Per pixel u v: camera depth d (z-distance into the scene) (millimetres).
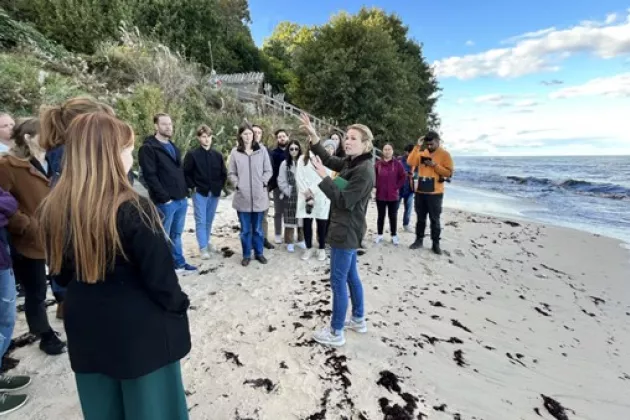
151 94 8766
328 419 2090
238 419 2049
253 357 2641
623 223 9398
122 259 1204
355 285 2930
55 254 1196
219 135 10227
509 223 8516
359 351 2777
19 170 2207
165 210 3809
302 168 4605
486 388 2525
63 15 14055
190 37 18344
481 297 4191
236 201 4398
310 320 3211
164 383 1386
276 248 5250
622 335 3650
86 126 1174
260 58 28875
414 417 2154
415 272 4758
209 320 3160
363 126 2572
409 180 6668
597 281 5172
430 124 30438
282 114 16219
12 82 7051
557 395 2576
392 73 19938
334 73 19641
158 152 3756
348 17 21000
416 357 2777
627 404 2559
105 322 1223
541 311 4023
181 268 4242
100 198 1136
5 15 9852
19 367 2383
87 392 1325
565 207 11922
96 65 11086
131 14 15586
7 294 2076
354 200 2473
